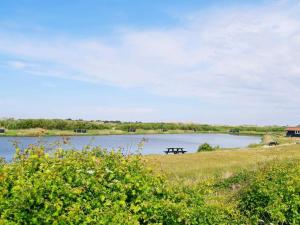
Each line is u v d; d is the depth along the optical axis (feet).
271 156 160.97
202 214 33.09
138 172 33.96
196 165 131.03
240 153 200.54
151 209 30.40
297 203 43.83
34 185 26.91
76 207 26.86
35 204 26.84
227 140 551.59
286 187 46.57
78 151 34.83
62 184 28.53
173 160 160.15
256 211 46.14
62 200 27.84
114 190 31.24
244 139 604.90
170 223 30.63
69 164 31.35
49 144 34.09
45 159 31.32
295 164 68.74
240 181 69.92
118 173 32.83
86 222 26.76
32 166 30.71
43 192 27.40
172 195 33.19
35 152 32.14
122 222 27.58
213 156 183.01
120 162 34.32
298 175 53.47
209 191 36.19
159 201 31.12
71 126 617.62
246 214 46.06
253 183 51.39
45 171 28.71
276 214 42.63
